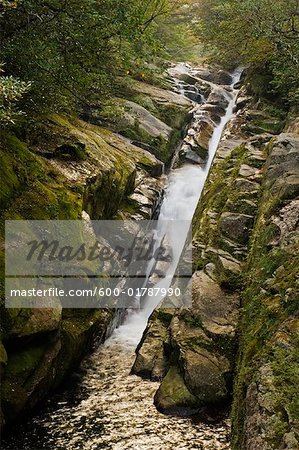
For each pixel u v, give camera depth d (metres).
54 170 7.45
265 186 7.77
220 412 5.39
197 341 5.83
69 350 6.16
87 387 6.21
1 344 4.75
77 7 6.49
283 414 3.61
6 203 5.76
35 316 5.24
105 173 8.67
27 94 7.23
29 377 5.17
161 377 6.32
